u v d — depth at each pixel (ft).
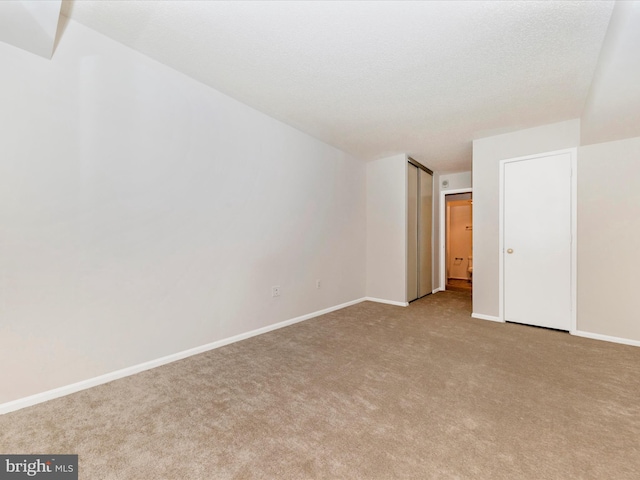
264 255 10.06
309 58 6.95
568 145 10.10
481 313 11.94
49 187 5.70
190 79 7.91
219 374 6.89
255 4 5.34
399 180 14.51
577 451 4.34
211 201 8.46
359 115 10.02
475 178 12.17
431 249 17.81
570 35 5.98
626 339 9.04
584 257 9.77
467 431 4.82
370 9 5.40
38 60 5.55
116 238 6.59
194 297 8.08
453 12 5.44
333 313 12.72
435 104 9.16
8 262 5.31
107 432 4.79
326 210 12.91
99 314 6.37
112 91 6.50
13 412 5.31
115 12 5.68
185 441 4.58
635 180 8.99
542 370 7.09
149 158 7.12
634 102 7.00
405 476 3.88
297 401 5.73
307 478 3.87
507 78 7.66
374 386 6.32
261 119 9.91
